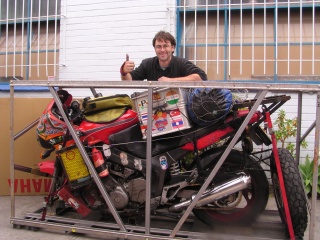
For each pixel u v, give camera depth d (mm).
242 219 3049
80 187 3021
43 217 3137
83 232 2953
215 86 2623
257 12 4613
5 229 3145
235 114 2844
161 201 2975
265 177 3025
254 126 2879
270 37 4566
